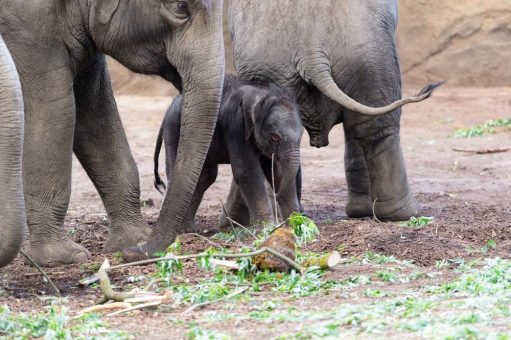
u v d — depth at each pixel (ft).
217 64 38.06
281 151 42.11
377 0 44.45
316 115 44.86
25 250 40.32
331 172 69.26
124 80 115.03
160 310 31.24
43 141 39.06
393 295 31.91
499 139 81.76
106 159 42.32
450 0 116.78
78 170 72.43
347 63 43.65
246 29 44.52
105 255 41.27
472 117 95.86
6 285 35.45
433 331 26.50
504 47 115.55
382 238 40.19
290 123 42.11
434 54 117.19
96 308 31.17
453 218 47.39
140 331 28.76
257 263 35.27
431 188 60.54
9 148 27.84
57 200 39.47
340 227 43.86
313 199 57.31
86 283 35.17
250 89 43.09
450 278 34.55
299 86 44.09
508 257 38.11
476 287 31.68
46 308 31.96
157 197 60.13
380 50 44.01
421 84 117.19
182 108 38.58
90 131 42.11
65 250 39.45
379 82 44.24
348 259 37.60
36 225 39.40
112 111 42.42
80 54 39.78
